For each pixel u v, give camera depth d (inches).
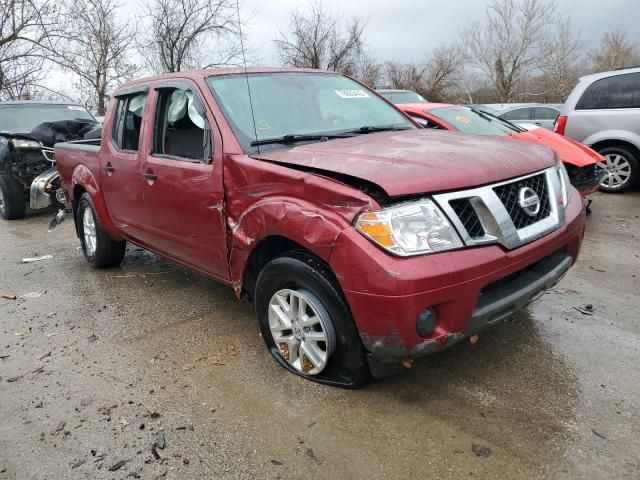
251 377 125.9
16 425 112.6
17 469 99.4
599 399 110.6
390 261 96.1
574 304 158.9
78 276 210.5
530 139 253.6
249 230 121.9
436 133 146.8
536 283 112.5
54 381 129.6
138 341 148.6
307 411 111.5
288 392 118.6
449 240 99.5
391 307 96.0
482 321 104.1
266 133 136.1
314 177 107.8
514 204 110.1
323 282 108.6
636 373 119.6
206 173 134.2
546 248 112.6
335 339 112.5
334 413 110.2
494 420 105.4
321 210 105.6
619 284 174.1
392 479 91.9
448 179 102.1
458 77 1552.7
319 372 118.1
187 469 96.9
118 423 111.2
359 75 1059.3
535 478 90.0
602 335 138.4
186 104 147.7
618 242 222.1
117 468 98.1
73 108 403.5
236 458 99.0
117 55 831.7
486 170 107.8
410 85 1444.4
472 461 94.7
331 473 94.0
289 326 121.5
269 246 125.7
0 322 167.8
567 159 237.0
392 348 100.0
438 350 102.3
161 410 114.9
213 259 140.4
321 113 152.5
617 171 319.6
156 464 98.6
